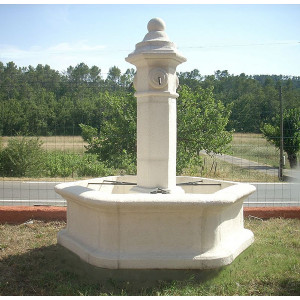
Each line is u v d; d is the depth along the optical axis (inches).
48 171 666.8
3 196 423.2
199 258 166.2
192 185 247.9
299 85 3270.2
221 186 234.8
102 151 592.7
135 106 570.6
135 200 162.7
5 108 1466.5
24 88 2062.0
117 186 251.8
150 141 202.8
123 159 554.9
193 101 575.5
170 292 155.6
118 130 567.5
